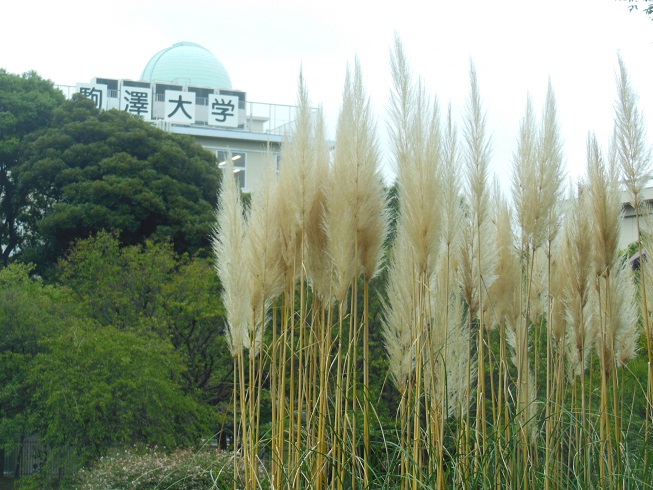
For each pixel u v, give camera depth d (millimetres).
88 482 10930
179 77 44469
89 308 15711
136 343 13516
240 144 37031
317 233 4695
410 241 4465
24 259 22656
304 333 4945
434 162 4430
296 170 4602
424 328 4656
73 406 12344
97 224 21688
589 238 4988
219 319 15508
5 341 13977
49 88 26797
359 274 4652
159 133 24297
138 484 9961
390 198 4629
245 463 4508
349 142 4508
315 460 4520
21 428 13211
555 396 5266
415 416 4352
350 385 4996
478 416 4719
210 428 13688
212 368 15531
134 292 16203
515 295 5059
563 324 5246
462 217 4859
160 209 22109
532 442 4953
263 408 9234
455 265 5105
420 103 4477
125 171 22703
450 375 4895
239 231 4625
